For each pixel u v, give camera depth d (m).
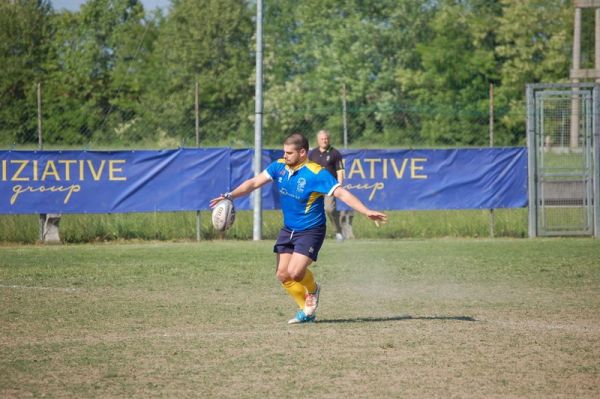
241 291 22.98
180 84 100.31
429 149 37.72
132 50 105.69
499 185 38.12
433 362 14.53
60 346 15.90
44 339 16.56
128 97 102.06
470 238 37.91
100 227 37.16
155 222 37.44
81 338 16.66
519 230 38.78
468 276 25.92
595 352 15.34
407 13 98.50
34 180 35.53
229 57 102.12
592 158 37.88
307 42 102.31
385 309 20.23
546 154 38.06
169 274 26.25
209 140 80.25
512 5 99.50
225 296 22.12
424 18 99.38
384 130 85.31
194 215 37.81
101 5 105.19
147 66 104.25
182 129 84.31
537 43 97.94
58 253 32.03
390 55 98.81
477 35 97.62
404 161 37.62
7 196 35.38
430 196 37.84
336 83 95.12
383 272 26.88
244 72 100.62
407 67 98.50
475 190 38.03
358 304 21.00
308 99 93.06
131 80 103.62
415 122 88.88
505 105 94.50
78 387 12.95
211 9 101.12
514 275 26.06
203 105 97.69
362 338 16.58
